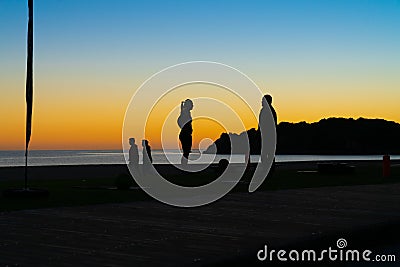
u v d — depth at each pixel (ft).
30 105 40.68
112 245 22.30
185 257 20.18
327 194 43.50
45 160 240.73
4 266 18.76
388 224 28.99
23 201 37.83
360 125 268.62
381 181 59.67
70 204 36.11
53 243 22.61
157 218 29.68
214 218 29.91
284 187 50.60
